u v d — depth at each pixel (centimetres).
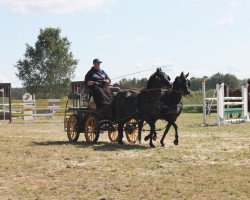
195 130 2361
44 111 4603
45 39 8225
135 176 1096
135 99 1623
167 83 1557
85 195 927
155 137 1639
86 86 1745
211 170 1150
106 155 1427
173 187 973
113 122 1717
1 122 3372
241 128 2456
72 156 1409
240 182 1005
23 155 1449
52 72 8200
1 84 3469
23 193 948
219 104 2702
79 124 1792
